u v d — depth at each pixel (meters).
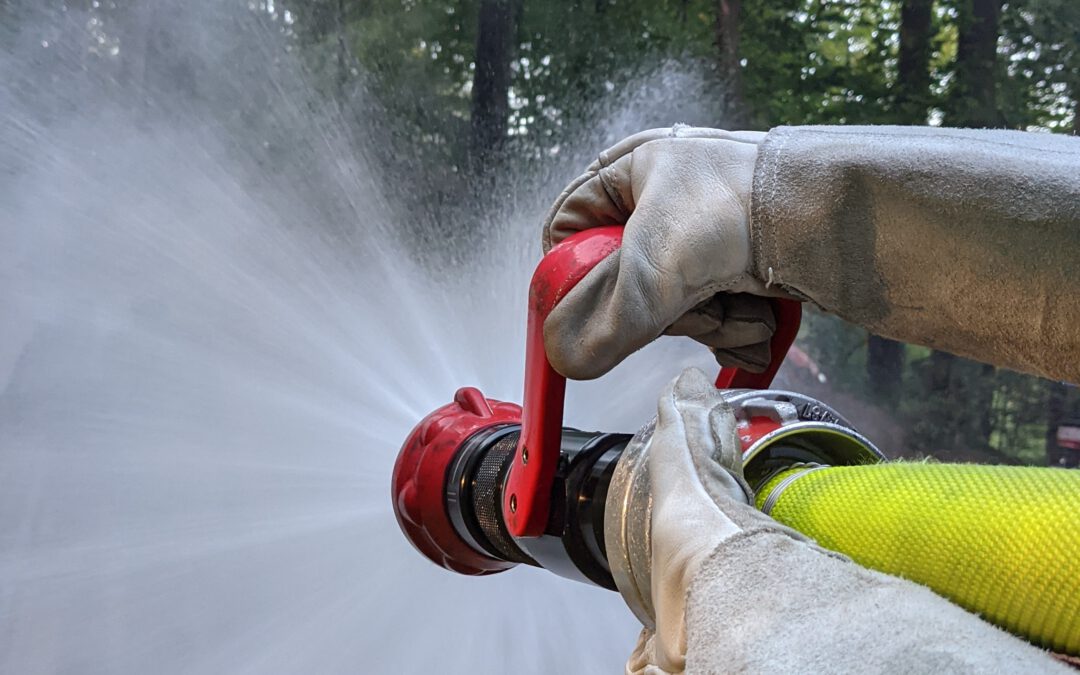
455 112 11.26
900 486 1.13
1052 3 11.78
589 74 11.41
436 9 11.26
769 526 0.99
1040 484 0.99
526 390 1.65
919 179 1.23
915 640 0.80
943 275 1.23
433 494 2.16
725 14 11.86
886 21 12.53
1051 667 0.79
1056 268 1.12
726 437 1.18
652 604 1.20
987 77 12.05
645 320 1.43
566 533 1.62
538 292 1.56
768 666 0.82
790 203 1.36
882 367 11.38
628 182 1.58
